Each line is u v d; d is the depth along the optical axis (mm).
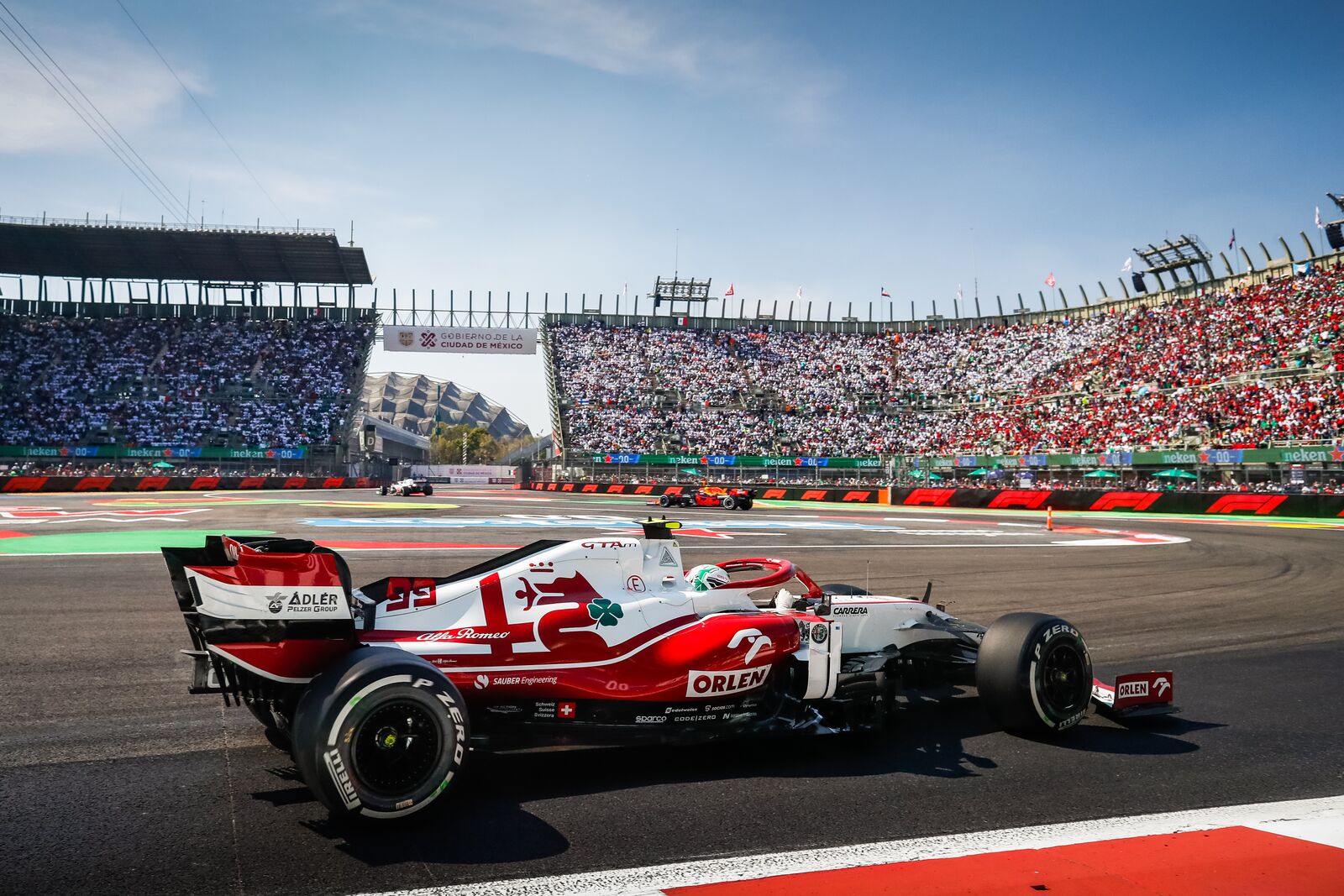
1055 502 32000
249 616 3297
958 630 5391
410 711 3264
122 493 37062
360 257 52938
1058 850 3162
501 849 3104
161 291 55469
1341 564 14258
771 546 16688
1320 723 5109
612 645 4094
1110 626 8414
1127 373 43969
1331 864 3049
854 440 51844
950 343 56094
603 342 58562
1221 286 45500
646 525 4832
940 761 4312
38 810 3428
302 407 52125
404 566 11812
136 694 5227
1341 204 38688
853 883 2850
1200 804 3717
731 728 4238
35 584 9523
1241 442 35219
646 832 3285
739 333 60406
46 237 49156
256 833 3227
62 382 49688
